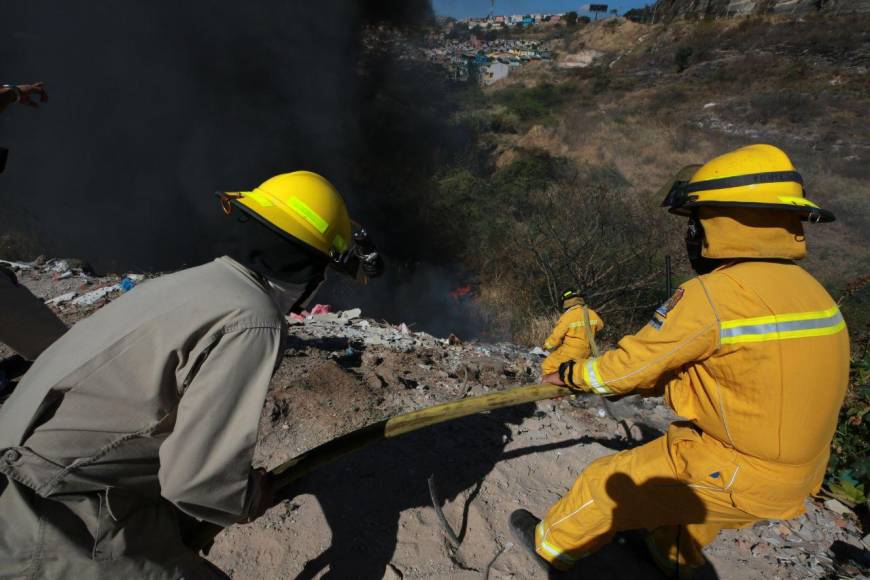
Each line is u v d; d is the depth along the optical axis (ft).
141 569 4.41
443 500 8.29
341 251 4.82
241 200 4.49
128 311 4.32
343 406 10.12
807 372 5.03
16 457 4.00
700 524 6.51
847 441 10.56
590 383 6.10
